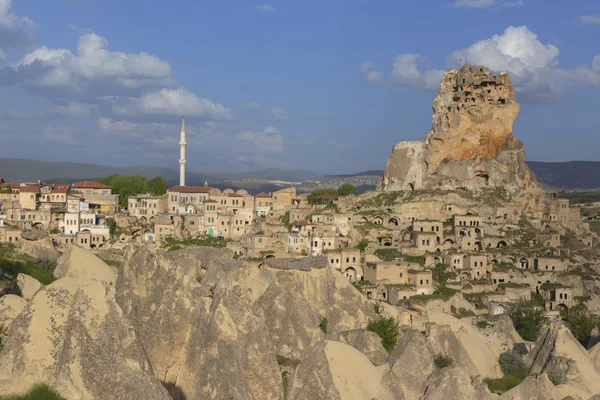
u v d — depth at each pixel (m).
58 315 59.53
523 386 73.81
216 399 66.06
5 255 118.31
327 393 66.75
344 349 70.50
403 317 124.81
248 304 72.06
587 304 189.75
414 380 75.44
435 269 196.12
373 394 68.25
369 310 114.56
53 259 128.38
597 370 90.44
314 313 92.69
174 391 68.50
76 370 56.12
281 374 74.94
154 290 78.25
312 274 110.19
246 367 66.88
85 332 56.97
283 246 199.25
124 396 55.16
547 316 170.50
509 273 198.12
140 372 56.44
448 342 88.38
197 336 69.88
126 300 80.38
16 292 86.44
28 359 57.44
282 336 90.00
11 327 59.78
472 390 72.50
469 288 187.00
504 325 121.00
